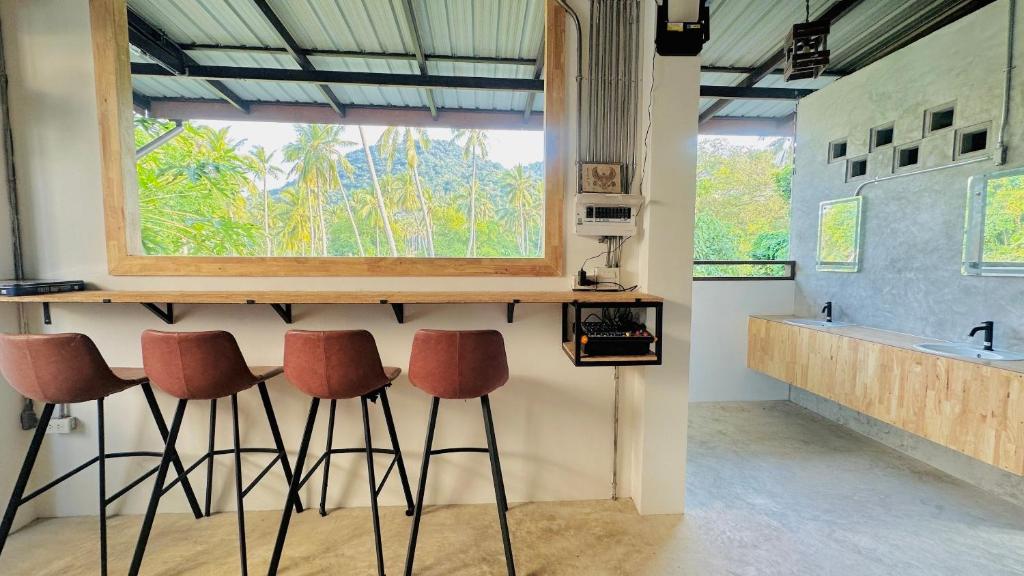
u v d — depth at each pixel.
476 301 1.74
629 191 2.11
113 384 1.55
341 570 1.64
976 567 1.65
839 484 2.33
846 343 2.74
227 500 2.06
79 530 1.88
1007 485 2.16
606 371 2.16
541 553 1.74
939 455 2.51
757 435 3.06
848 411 3.21
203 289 1.98
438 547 1.78
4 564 1.65
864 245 3.09
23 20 1.85
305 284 2.02
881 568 1.65
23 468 1.57
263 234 10.45
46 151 1.89
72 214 1.92
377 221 12.53
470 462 2.14
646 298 1.83
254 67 3.62
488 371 1.54
